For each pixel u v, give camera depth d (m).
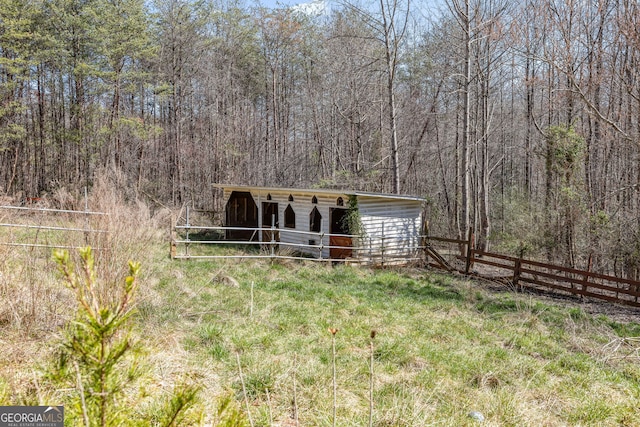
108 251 5.21
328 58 27.27
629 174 15.85
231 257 13.24
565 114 20.20
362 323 7.70
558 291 12.98
